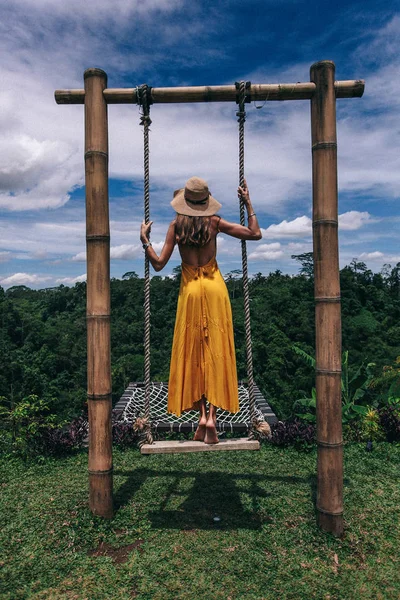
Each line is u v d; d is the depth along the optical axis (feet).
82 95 14.74
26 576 11.75
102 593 11.05
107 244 14.65
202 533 13.79
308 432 22.02
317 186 14.03
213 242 14.19
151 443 13.55
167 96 14.42
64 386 171.94
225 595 10.93
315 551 12.78
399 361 50.34
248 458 20.83
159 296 208.54
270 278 235.61
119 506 15.64
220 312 13.78
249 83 14.06
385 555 12.62
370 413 24.26
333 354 13.78
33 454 21.07
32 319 223.10
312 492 16.84
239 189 14.23
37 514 15.03
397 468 19.26
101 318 14.44
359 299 202.69
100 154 14.52
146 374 14.08
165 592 11.05
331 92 13.99
